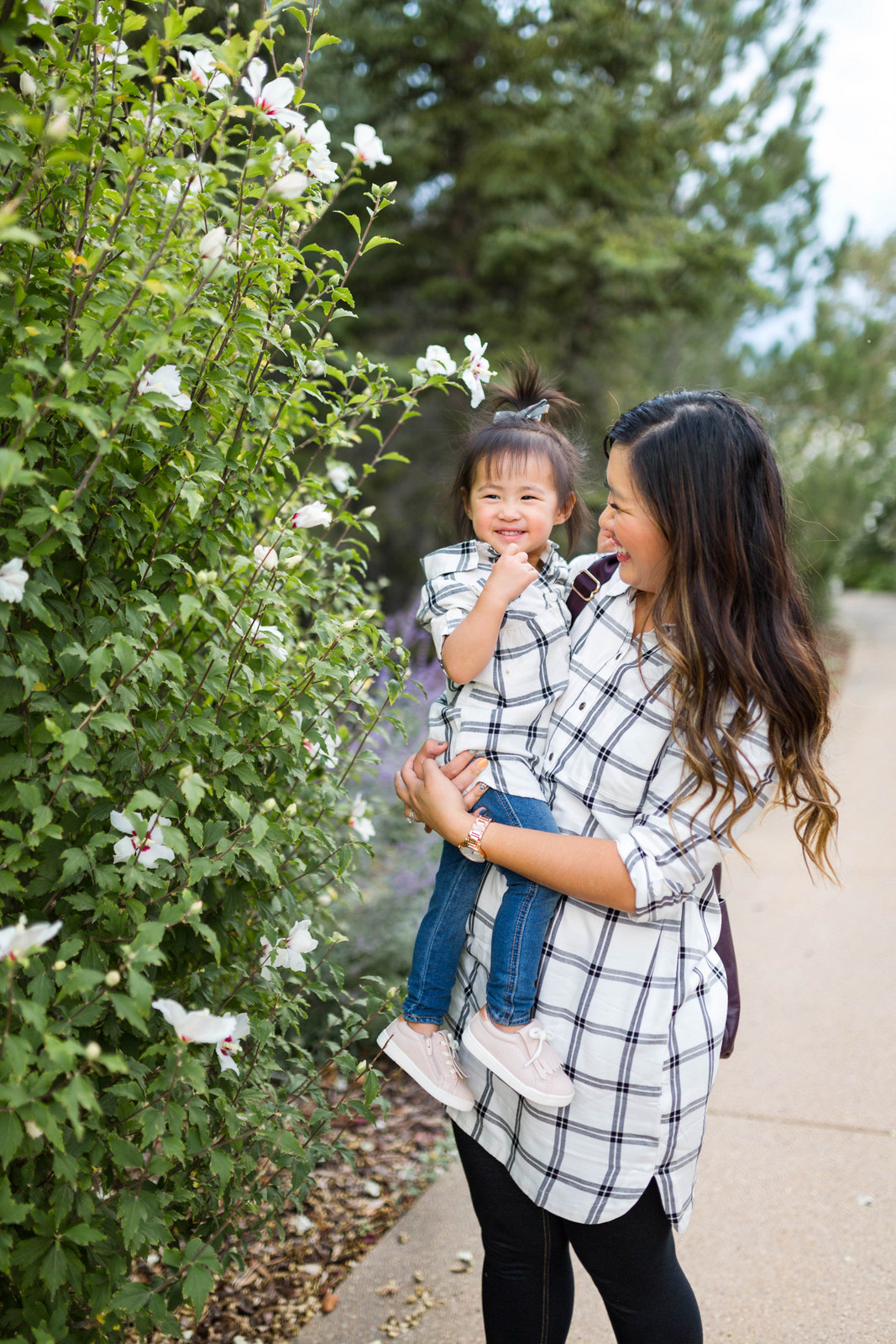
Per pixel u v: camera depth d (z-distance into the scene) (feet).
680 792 4.59
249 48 4.56
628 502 4.72
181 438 5.10
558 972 4.81
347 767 6.81
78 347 4.75
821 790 4.66
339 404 6.52
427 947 5.29
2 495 4.00
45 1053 3.96
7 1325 4.40
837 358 54.65
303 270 5.76
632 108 27.78
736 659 4.42
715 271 28.96
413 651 13.99
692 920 4.91
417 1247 7.79
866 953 13.44
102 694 4.62
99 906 4.58
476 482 5.74
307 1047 9.90
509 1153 4.96
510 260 26.94
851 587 98.63
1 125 4.42
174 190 5.34
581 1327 6.97
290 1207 8.14
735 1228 7.97
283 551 6.31
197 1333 6.81
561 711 5.13
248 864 5.60
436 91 26.27
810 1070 10.43
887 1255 7.60
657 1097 4.67
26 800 4.21
